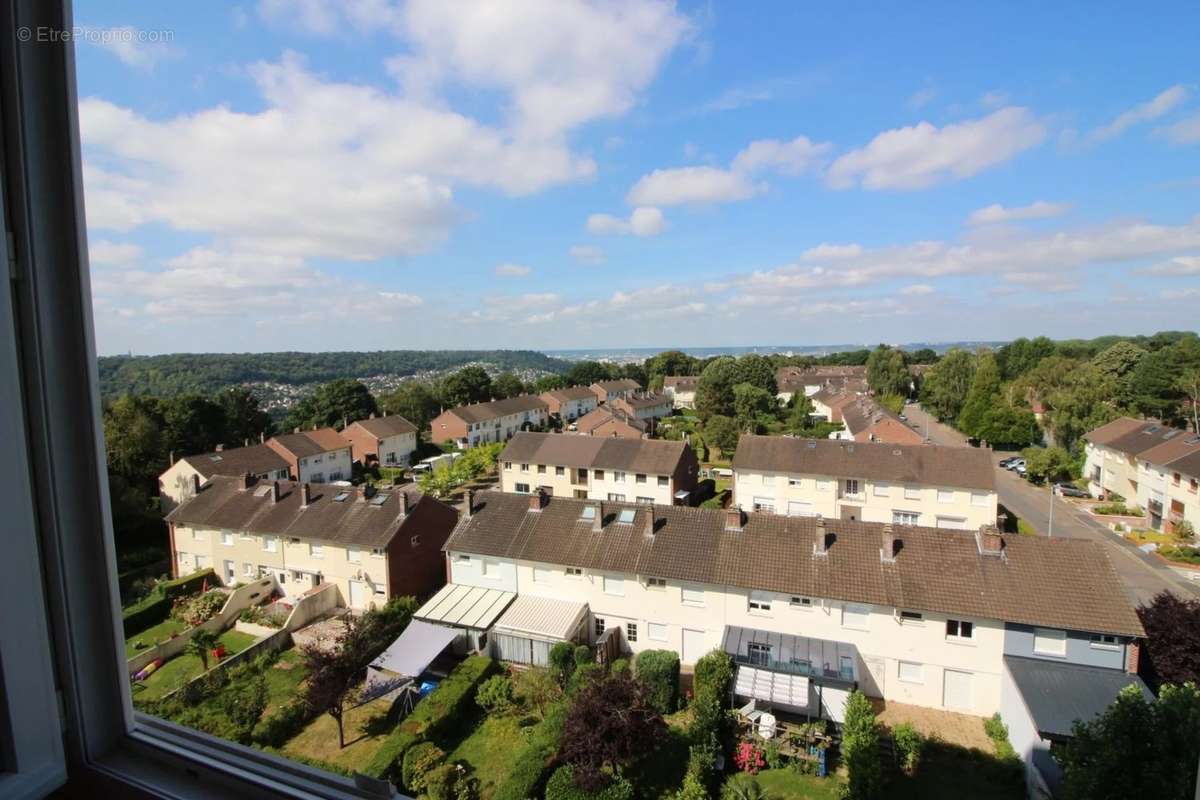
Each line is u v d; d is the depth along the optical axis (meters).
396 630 27.53
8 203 2.63
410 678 22.81
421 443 84.50
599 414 78.56
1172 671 20.39
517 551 29.23
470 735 21.23
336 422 82.38
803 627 24.67
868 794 17.20
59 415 2.85
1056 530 44.94
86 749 3.03
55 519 2.84
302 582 34.44
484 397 105.50
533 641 26.22
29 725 2.71
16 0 2.60
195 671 25.59
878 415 62.81
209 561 37.00
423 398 96.00
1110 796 10.42
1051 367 83.06
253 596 33.44
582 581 28.30
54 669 2.90
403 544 33.06
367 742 20.61
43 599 2.80
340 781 2.96
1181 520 42.84
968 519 42.34
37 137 2.70
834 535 26.36
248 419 69.62
